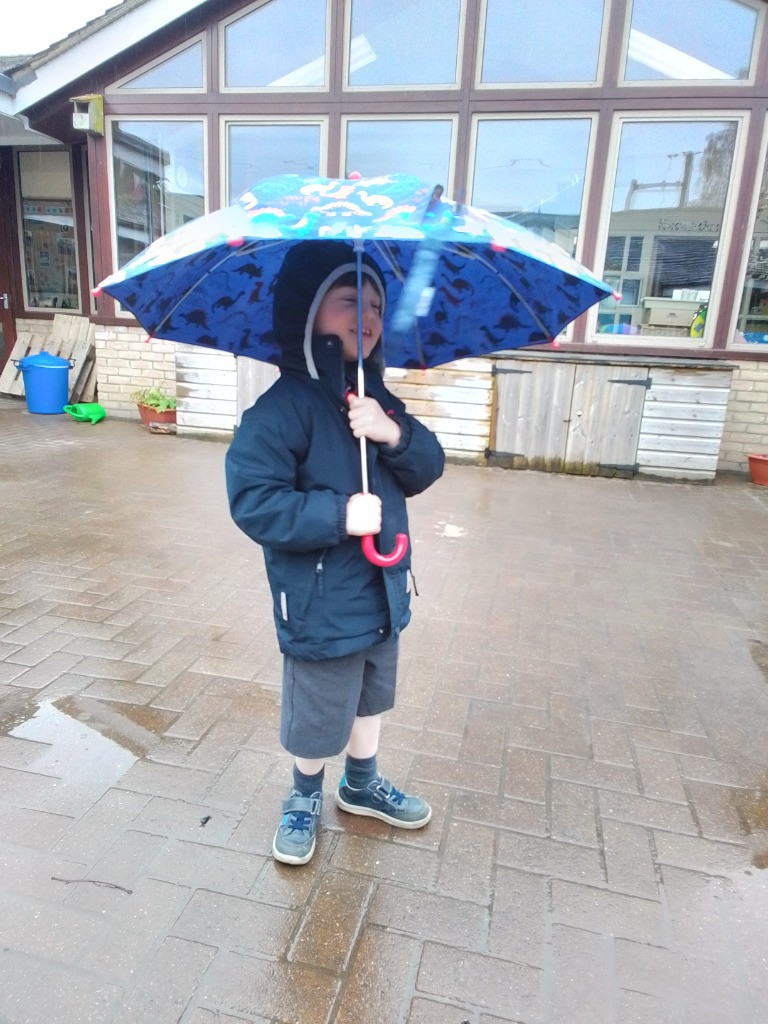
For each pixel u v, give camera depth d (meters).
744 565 4.43
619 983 1.62
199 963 1.61
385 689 1.93
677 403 6.36
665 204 6.58
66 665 2.87
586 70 6.39
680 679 3.00
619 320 6.87
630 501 5.85
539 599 3.77
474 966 1.64
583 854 2.01
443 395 6.71
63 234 9.34
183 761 2.31
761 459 6.46
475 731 2.56
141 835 1.99
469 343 1.99
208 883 1.84
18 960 1.60
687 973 1.65
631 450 6.53
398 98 6.67
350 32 6.64
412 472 1.72
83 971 1.58
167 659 2.95
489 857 1.98
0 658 2.90
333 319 1.59
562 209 6.75
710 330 6.73
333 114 6.83
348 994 1.56
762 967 1.68
